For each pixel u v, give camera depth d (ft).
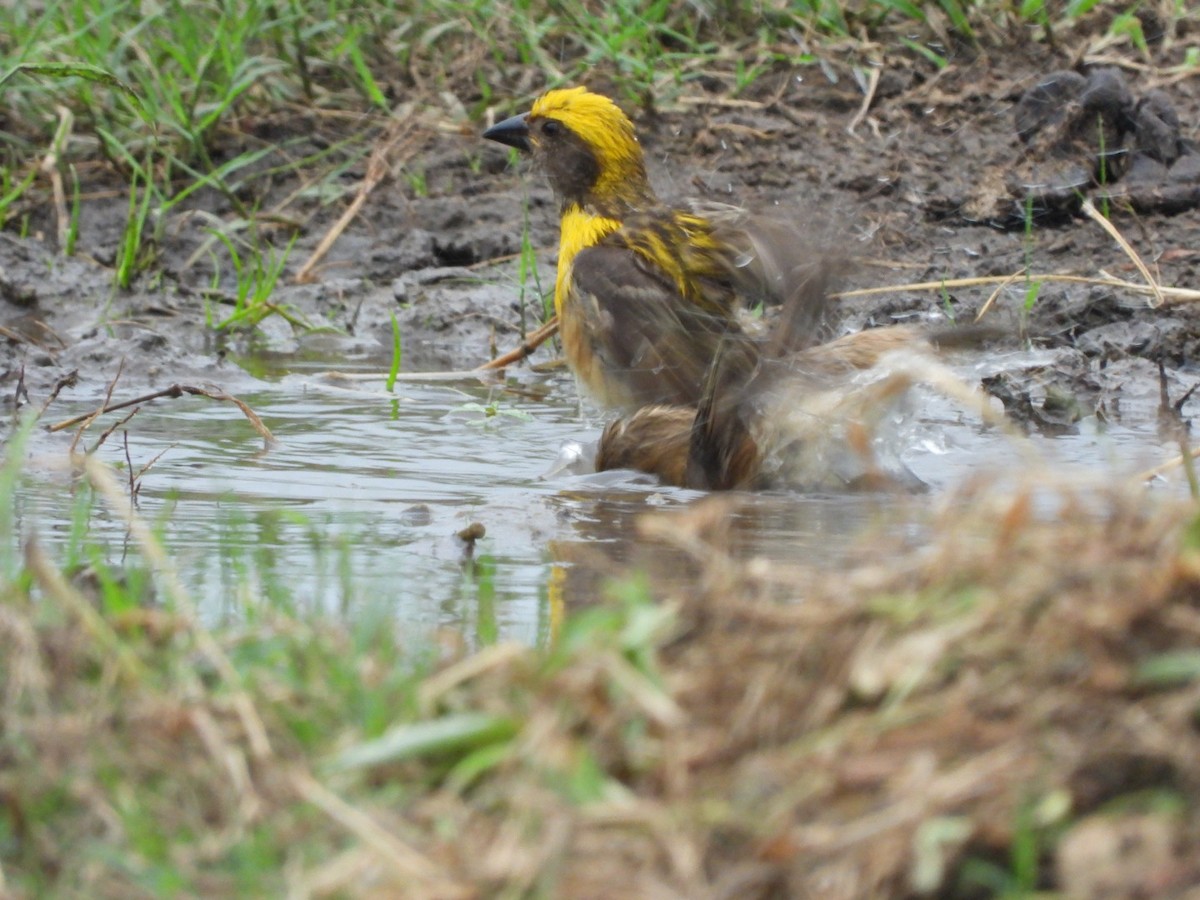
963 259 47.85
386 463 34.83
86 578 22.33
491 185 53.31
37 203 52.16
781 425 33.04
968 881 14.58
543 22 56.24
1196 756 14.94
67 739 16.90
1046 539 17.10
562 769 15.52
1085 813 14.90
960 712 15.60
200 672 19.02
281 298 49.19
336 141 54.34
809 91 53.98
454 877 14.73
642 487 33.45
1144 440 36.58
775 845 14.47
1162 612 15.93
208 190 53.01
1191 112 51.57
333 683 18.04
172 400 40.42
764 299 35.17
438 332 47.85
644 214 37.78
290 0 55.11
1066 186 49.26
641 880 14.53
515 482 33.55
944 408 38.86
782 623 17.21
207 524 29.45
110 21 53.83
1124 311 44.29
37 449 35.09
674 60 55.16
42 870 15.85
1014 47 54.13
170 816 16.15
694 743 15.89
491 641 21.90
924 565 17.28
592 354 37.45
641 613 17.28
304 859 15.38
